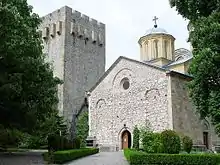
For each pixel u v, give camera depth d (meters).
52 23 55.72
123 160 23.56
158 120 33.47
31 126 26.88
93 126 40.16
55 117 43.00
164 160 19.91
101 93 40.25
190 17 21.77
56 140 26.36
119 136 36.91
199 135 34.72
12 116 25.41
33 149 41.31
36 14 24.16
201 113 21.20
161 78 34.19
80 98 54.03
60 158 21.36
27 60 20.98
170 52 45.00
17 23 18.00
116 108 38.03
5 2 18.09
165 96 33.38
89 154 29.86
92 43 58.66
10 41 18.06
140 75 36.28
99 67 58.97
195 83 20.36
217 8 19.75
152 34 44.91
